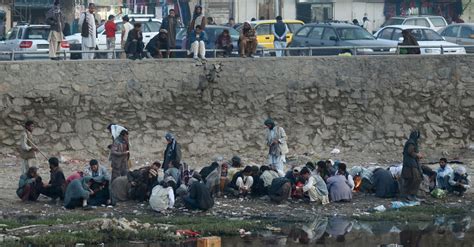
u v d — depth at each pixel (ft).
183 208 194.08
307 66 251.19
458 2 467.52
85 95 238.48
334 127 251.80
